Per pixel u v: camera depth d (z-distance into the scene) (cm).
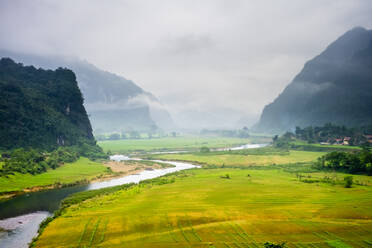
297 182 13650
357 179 14038
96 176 16725
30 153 17112
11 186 12794
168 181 14250
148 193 11544
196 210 8706
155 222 7712
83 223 7750
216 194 11031
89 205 9750
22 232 7906
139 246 6278
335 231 6825
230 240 6475
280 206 8962
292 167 19362
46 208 10275
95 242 6569
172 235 6856
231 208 8862
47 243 6600
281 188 12062
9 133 19288
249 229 7062
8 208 10225
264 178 15012
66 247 6350
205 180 14525
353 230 6856
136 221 7812
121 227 7419
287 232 6819
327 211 8256
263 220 7662
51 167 17650
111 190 12588
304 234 6700
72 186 14175
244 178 15038
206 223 7588
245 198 10206
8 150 18350
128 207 9288
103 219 8038
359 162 15812
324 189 11731
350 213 7988
